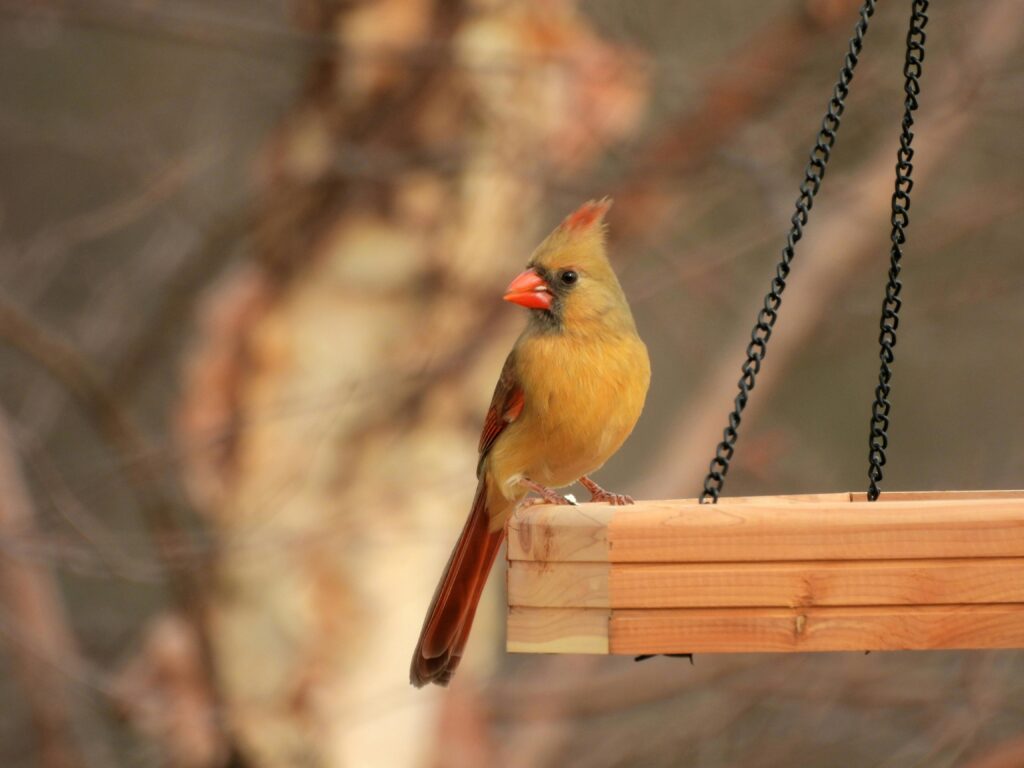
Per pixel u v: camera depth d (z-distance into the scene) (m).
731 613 5.89
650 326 16.77
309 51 11.55
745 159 12.38
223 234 12.03
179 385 13.58
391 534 11.88
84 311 13.80
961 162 15.29
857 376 16.58
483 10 11.97
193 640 11.84
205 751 11.99
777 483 14.57
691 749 13.23
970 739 11.74
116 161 13.07
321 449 11.82
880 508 5.92
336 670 11.91
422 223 12.02
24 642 11.79
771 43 12.64
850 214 13.15
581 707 12.83
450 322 12.02
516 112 11.96
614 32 12.81
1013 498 6.66
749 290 14.73
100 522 13.41
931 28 13.04
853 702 12.62
